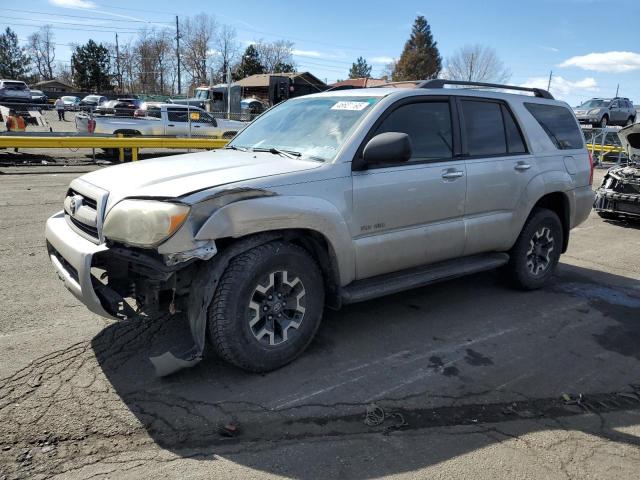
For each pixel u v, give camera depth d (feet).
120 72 299.99
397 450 9.20
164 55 297.33
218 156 13.38
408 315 15.39
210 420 9.84
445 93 14.83
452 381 11.67
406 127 13.74
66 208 12.56
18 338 12.76
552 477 8.69
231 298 10.68
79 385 10.82
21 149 56.34
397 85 16.15
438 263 15.23
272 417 10.02
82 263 10.46
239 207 10.50
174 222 9.87
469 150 15.19
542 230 17.49
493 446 9.43
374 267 13.20
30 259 18.95
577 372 12.32
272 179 11.27
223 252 10.83
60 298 15.38
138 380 11.11
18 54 330.54
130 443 9.10
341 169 12.26
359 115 13.28
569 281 19.29
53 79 339.98
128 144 49.73
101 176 12.21
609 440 9.77
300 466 8.71
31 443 8.98
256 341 11.23
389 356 12.75
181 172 11.59
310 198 11.59
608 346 13.79
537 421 10.28
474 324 14.90
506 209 16.10
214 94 111.45
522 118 16.97
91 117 58.13
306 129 13.96
